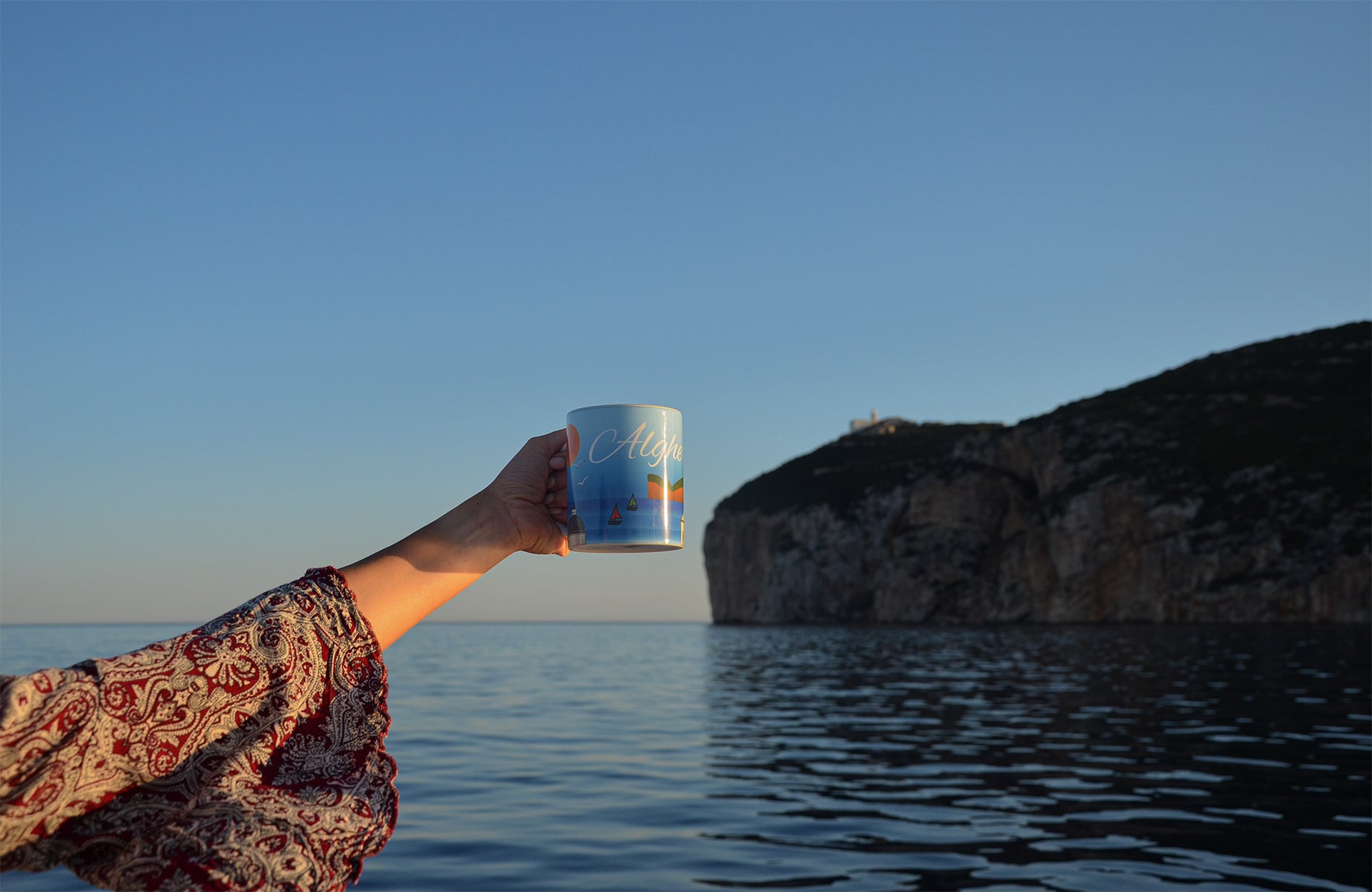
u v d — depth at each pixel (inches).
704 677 1132.5
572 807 338.0
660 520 36.4
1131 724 570.3
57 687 23.7
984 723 597.0
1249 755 441.4
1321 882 238.8
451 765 435.2
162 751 25.0
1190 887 234.8
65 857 24.6
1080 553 2952.8
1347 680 898.7
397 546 33.2
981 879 243.0
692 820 314.2
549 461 38.1
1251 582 2625.5
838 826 305.0
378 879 245.3
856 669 1261.1
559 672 1226.0
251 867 24.2
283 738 26.9
